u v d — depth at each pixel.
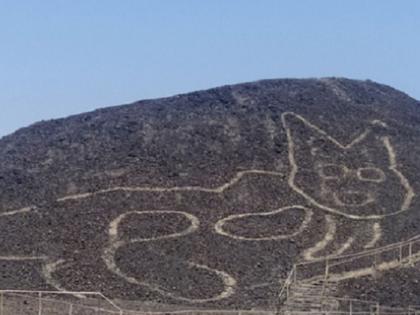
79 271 105.69
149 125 135.50
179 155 128.38
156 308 98.31
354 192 123.19
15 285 102.44
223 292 102.75
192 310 97.19
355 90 147.38
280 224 115.62
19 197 121.50
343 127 136.25
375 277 106.38
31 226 115.06
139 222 115.00
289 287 103.56
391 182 126.19
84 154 130.38
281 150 130.00
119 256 108.62
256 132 133.38
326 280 105.38
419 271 107.94
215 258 108.62
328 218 117.56
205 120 136.00
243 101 140.88
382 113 141.88
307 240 113.00
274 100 140.88
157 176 124.00
